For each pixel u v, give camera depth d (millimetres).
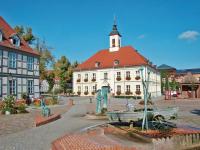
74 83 72250
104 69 67062
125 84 63531
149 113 16719
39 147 11375
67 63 84000
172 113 19125
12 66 35531
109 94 63375
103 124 18266
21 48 37875
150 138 11617
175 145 11875
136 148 11172
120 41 70750
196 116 22438
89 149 10688
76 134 14344
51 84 72625
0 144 11977
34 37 56844
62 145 11406
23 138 13336
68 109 30531
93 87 68812
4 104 24344
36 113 24172
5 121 18859
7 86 34406
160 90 81125
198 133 12578
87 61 72500
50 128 16672
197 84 57875
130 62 63781
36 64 40875
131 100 50625
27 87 38406
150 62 70438
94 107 33344
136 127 15219
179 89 71938
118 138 13148
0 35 34562
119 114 17078
